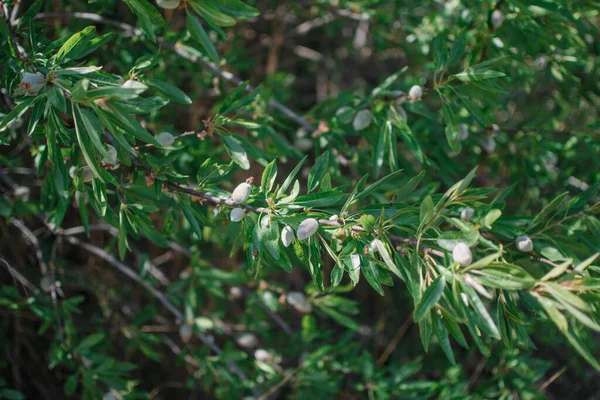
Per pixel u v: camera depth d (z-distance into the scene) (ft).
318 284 1.97
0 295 3.04
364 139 2.87
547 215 2.16
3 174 2.79
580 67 3.05
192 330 3.01
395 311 4.38
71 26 2.98
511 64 2.96
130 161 2.08
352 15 3.59
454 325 1.83
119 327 3.33
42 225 3.48
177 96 2.13
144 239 4.04
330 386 2.95
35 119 1.95
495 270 1.74
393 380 3.09
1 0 2.23
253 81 4.69
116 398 2.83
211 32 3.35
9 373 3.43
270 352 3.21
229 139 2.27
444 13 3.04
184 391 4.09
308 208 1.98
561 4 2.50
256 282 3.07
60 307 2.92
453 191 1.83
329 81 5.32
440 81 2.34
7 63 2.14
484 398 3.04
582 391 4.21
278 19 4.41
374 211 2.00
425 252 1.85
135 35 2.85
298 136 3.15
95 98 1.79
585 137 2.85
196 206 2.33
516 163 3.13
